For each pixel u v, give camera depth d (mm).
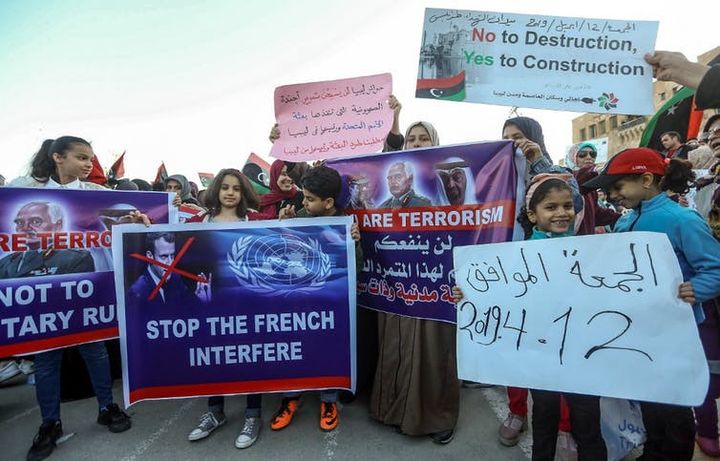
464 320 1849
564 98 2084
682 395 1461
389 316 2629
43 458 2418
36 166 2717
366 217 2682
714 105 1548
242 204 2838
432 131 3094
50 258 2555
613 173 1830
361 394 3098
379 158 2605
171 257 2486
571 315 1637
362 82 2932
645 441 1936
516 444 2426
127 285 2445
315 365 2521
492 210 2295
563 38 2098
